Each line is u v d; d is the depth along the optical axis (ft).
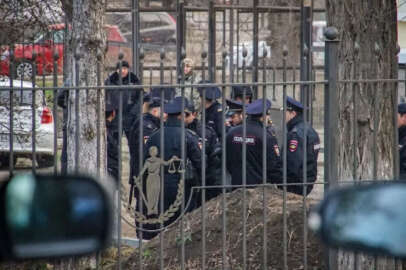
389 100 60.59
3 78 76.84
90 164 64.34
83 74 65.21
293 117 74.69
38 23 79.56
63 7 77.82
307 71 100.63
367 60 60.29
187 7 128.57
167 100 79.46
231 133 74.33
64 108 67.67
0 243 24.49
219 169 75.10
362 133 60.03
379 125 60.39
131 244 71.36
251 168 73.00
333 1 60.85
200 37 164.35
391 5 61.00
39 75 91.35
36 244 24.84
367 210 25.52
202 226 58.39
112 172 77.05
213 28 120.88
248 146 73.05
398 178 60.59
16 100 74.69
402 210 25.30
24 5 78.59
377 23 60.44
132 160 69.56
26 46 81.05
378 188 25.63
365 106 59.98
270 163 71.36
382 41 60.80
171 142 69.05
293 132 71.20
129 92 75.31
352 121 60.18
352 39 60.34
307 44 120.37
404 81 60.13
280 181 71.46
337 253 59.21
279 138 92.99
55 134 55.72
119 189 57.31
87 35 65.57
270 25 151.23
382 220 25.38
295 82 58.59
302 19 120.88
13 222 24.68
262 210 64.54
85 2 65.51
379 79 59.98
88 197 25.49
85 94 64.64
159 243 64.18
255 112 73.05
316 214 26.07
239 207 65.31
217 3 131.34
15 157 76.02
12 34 78.23
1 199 24.70
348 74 60.44
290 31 149.28
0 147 73.31
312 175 71.46
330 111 58.59
